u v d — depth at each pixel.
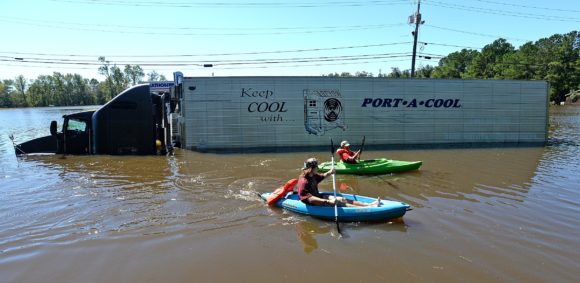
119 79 103.88
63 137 15.30
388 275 5.39
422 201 8.79
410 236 6.74
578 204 8.38
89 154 15.41
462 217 7.64
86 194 9.52
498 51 87.44
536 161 13.48
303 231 7.09
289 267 5.69
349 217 7.50
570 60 72.75
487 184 10.24
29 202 8.89
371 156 14.95
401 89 17.38
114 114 15.23
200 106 16.48
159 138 16.03
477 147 16.91
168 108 17.88
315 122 17.08
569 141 18.86
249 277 5.42
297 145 17.05
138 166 13.03
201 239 6.76
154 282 5.33
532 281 5.16
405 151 15.98
